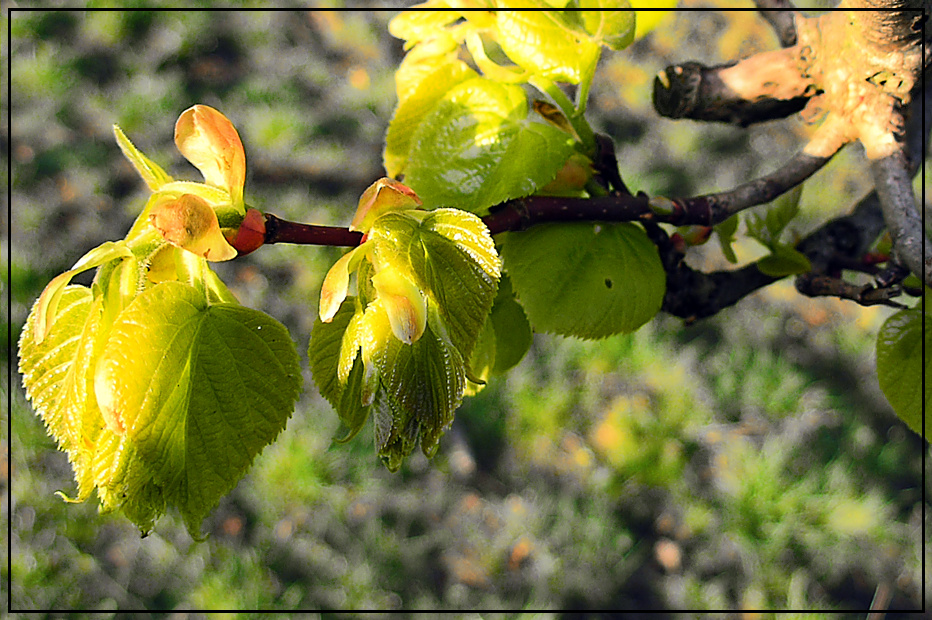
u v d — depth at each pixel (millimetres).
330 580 1926
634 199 566
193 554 1891
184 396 495
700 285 624
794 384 2234
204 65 2436
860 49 570
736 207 574
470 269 495
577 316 557
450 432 2154
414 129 577
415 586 1962
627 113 2400
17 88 2240
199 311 499
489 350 569
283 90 2412
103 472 490
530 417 2170
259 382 501
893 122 568
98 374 484
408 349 487
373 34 2545
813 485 2082
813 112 595
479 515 2070
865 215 640
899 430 2162
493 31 564
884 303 602
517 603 1949
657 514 2107
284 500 1980
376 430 492
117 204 2188
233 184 498
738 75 607
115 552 1877
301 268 2199
